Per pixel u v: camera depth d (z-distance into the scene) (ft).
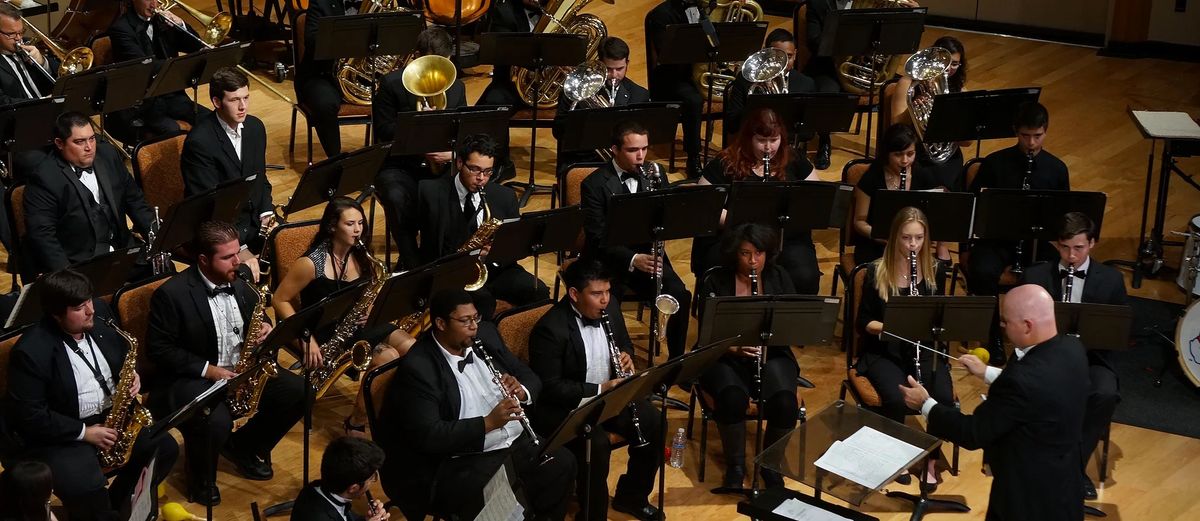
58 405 35.94
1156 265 55.11
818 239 58.80
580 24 63.16
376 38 55.57
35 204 45.19
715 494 41.32
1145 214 54.85
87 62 59.11
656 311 43.91
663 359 48.26
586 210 46.75
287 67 74.18
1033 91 51.93
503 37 54.95
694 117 61.52
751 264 40.83
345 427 42.04
